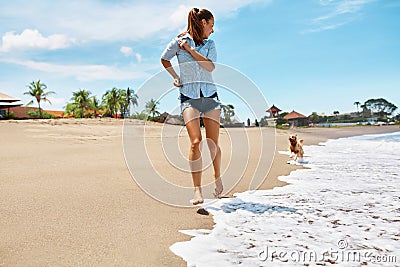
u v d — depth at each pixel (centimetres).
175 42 354
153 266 209
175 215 314
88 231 261
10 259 208
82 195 361
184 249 236
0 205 313
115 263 210
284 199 388
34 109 6334
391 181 502
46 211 302
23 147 749
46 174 463
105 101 3578
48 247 228
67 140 922
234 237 263
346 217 317
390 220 307
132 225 279
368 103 8212
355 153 973
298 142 745
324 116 7450
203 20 352
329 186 465
